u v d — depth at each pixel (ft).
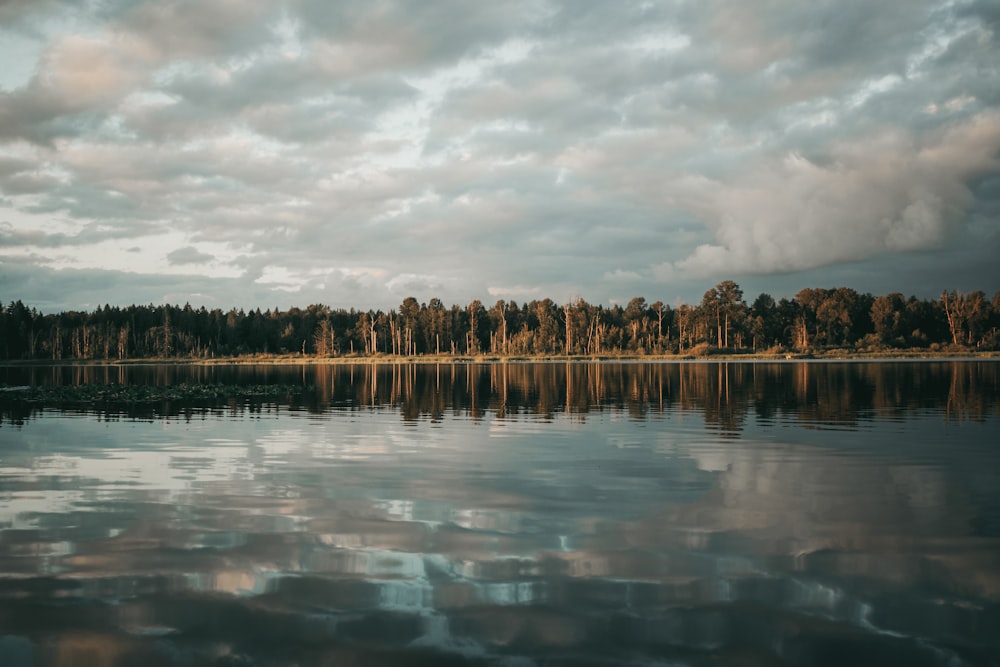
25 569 26.09
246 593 23.66
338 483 42.16
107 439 62.90
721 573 25.58
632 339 492.95
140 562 26.89
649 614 21.91
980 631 20.70
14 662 18.85
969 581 24.77
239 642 20.03
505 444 59.57
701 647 19.70
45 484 41.78
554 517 33.73
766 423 74.13
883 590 23.91
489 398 114.83
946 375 171.53
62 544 29.19
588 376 194.49
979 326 462.60
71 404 103.45
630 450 55.77
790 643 19.95
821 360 338.34
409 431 69.41
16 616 21.80
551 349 501.15
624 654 19.27
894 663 18.80
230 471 46.42
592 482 42.39
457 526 32.09
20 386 156.87
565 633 20.57
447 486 41.29
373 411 92.12
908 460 50.19
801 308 513.04
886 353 401.90
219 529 31.55
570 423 76.02
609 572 25.67
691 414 84.48
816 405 94.63
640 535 30.50
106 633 20.63
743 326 491.72
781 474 44.91
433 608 22.39
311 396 121.29
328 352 540.11
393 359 462.19
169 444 59.77
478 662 18.83
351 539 29.96
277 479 43.47
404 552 28.12
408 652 19.43
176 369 313.32
